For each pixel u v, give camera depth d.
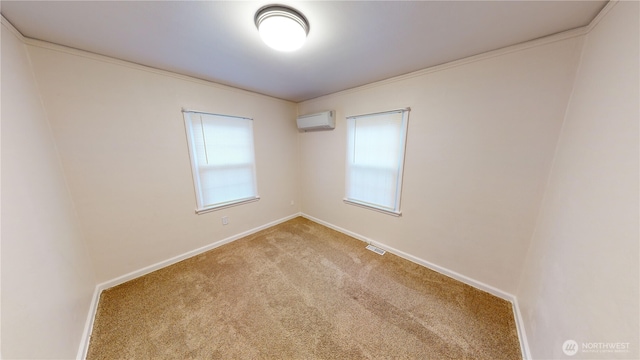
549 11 1.11
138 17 1.17
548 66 1.37
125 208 1.92
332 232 3.10
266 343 1.38
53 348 1.04
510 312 1.61
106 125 1.75
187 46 1.53
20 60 1.27
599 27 1.08
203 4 1.07
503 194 1.66
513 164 1.59
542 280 1.29
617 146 0.81
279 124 3.19
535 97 1.44
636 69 0.76
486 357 1.29
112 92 1.75
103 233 1.82
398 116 2.20
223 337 1.42
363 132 2.57
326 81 2.34
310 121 3.02
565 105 1.35
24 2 1.02
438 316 1.59
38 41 1.41
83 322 1.42
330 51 1.60
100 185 1.77
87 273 1.68
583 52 1.24
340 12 1.14
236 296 1.80
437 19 1.20
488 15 1.16
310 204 3.54
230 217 2.77
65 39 1.42
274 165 3.21
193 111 2.22
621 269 0.71
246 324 1.53
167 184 2.16
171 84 2.07
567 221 1.13
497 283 1.78
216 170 2.56
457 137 1.83
